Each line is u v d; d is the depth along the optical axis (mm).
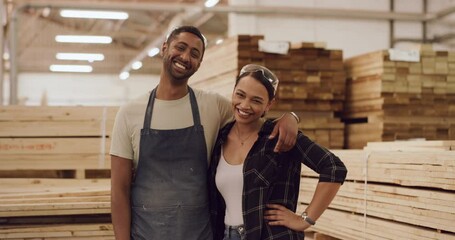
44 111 4832
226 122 3270
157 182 3119
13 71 9117
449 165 3299
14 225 3877
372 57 6414
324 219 4652
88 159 4859
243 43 6066
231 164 2986
